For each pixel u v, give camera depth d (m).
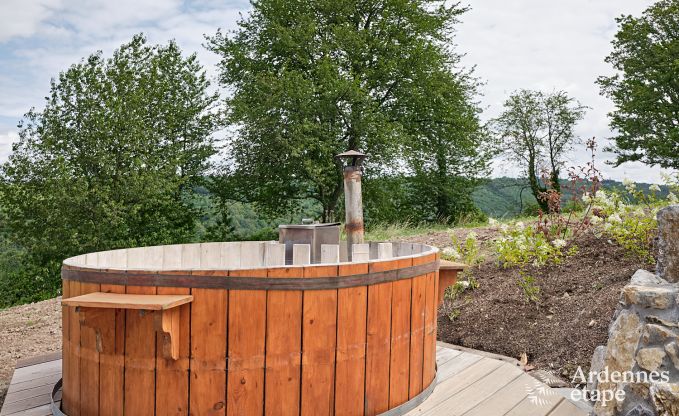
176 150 14.84
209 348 2.41
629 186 5.81
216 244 4.42
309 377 2.54
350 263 2.64
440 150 19.22
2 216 13.13
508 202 27.72
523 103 26.73
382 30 17.12
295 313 2.50
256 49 17.30
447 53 18.88
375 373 2.77
